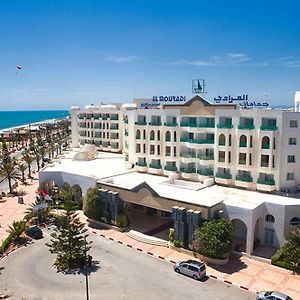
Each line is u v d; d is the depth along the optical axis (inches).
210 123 2449.6
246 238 1941.4
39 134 7603.4
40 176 2859.3
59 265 1728.6
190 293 1483.8
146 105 3304.6
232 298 1448.1
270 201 1919.3
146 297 1450.5
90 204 2329.0
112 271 1683.1
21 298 1445.6
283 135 2090.3
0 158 4719.5
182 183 2420.0
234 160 2284.7
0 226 2305.6
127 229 2224.4
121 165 3149.6
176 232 1927.9
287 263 1700.3
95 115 4315.9
